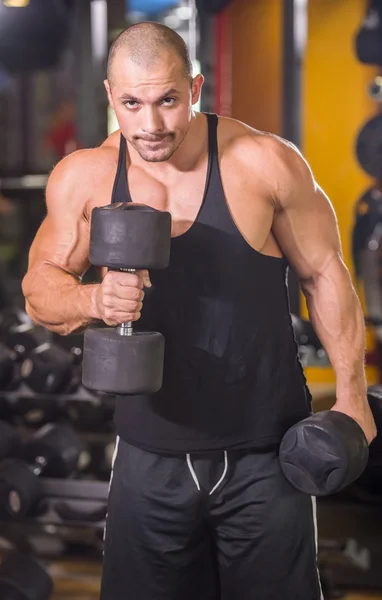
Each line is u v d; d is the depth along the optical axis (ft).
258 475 6.73
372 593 11.19
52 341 13.84
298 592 6.79
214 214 6.42
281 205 6.53
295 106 17.52
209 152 6.47
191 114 6.16
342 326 6.72
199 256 6.46
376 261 17.44
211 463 6.71
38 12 19.60
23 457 12.11
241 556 6.84
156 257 5.84
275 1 19.80
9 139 34.68
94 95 19.26
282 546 6.73
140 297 5.91
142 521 6.82
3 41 19.86
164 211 5.98
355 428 6.59
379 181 17.84
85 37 19.06
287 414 6.80
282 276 6.79
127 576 6.95
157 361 6.12
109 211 5.80
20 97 33.86
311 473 6.54
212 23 18.53
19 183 19.63
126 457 6.94
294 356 6.91
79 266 6.75
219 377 6.59
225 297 6.50
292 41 17.39
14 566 10.54
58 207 6.70
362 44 17.65
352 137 20.63
